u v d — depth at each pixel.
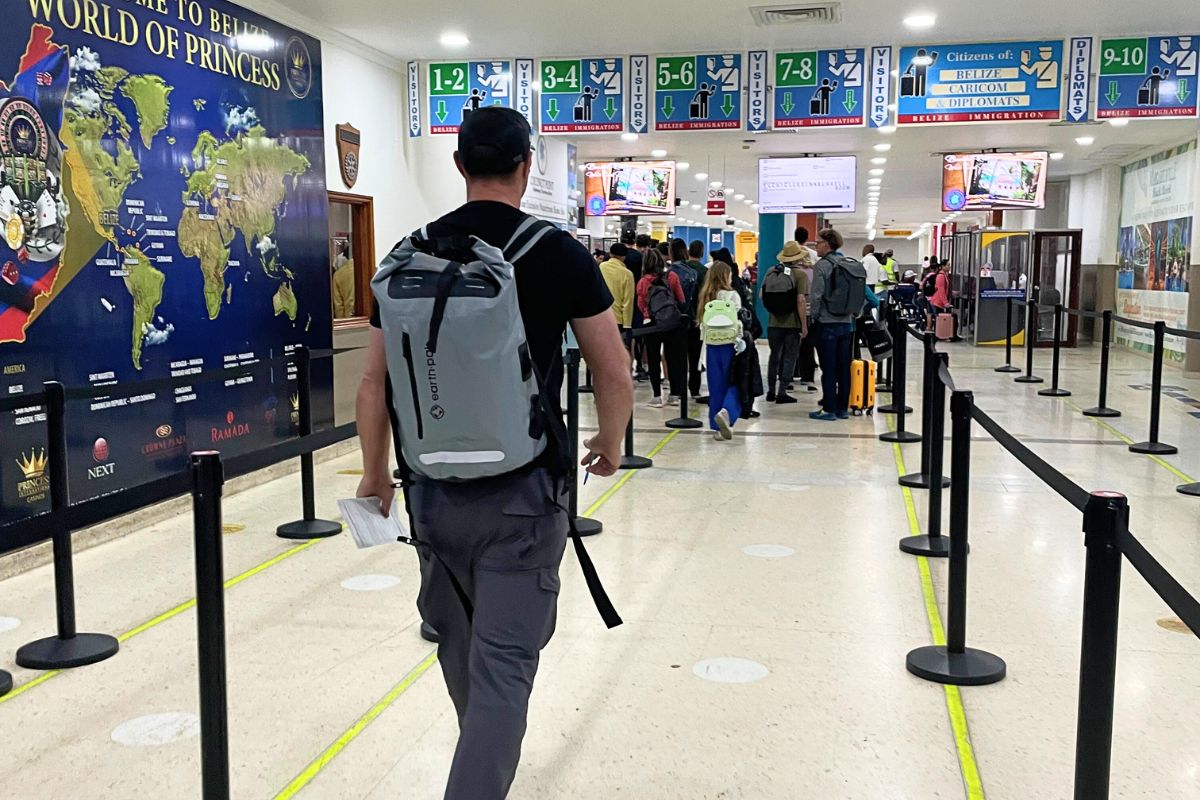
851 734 3.34
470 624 2.46
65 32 5.41
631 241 13.05
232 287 7.00
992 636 4.22
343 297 9.19
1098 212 19.14
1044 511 6.29
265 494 6.98
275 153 7.52
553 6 8.22
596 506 6.45
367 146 9.37
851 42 9.75
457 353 2.11
